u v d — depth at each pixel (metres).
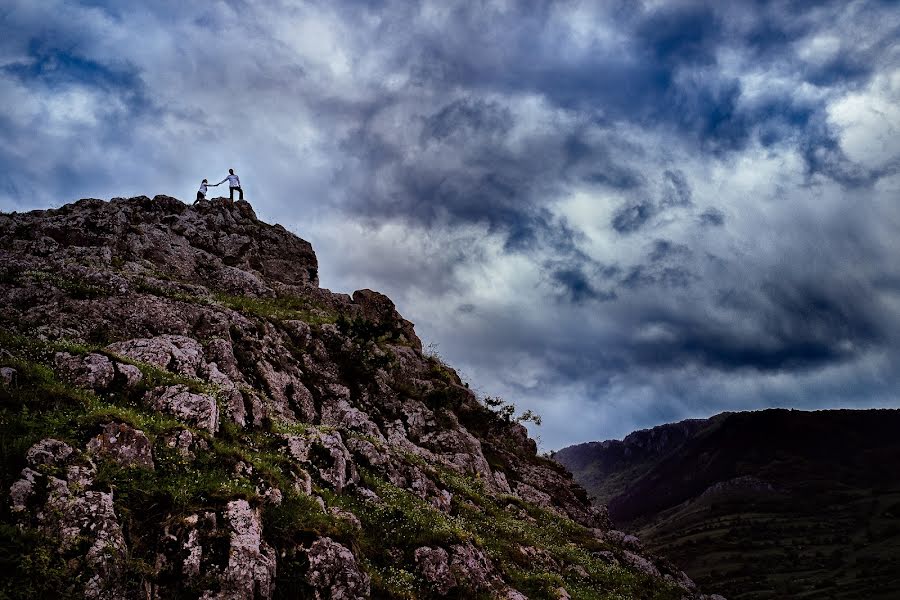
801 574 176.38
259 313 46.12
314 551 18.69
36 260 37.56
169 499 17.05
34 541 13.95
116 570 14.53
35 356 22.22
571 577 34.62
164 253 53.44
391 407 49.41
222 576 15.85
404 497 29.67
